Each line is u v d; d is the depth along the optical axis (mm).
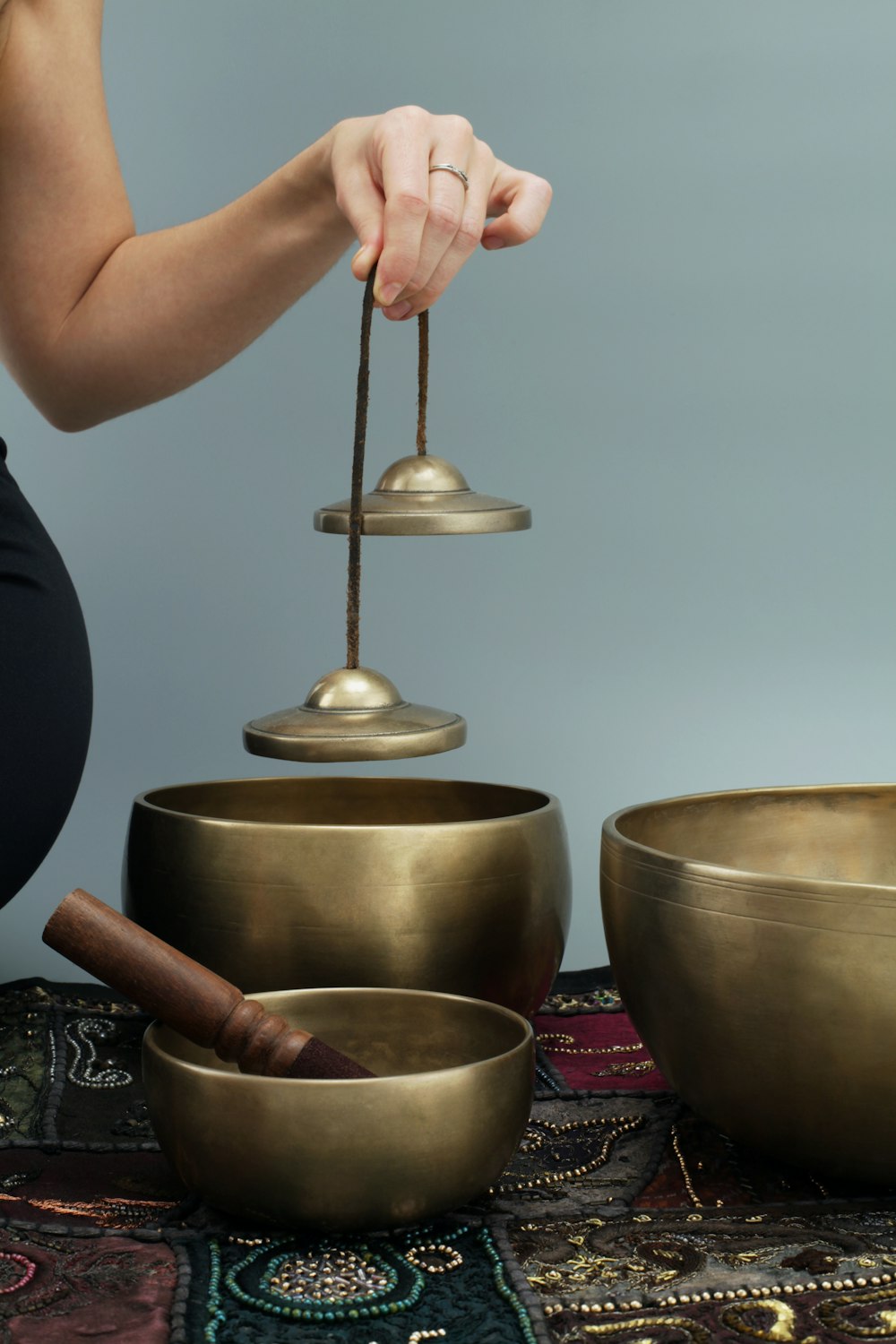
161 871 1207
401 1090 875
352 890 1154
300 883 1155
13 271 1333
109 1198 992
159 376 1352
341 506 1154
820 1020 920
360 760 1034
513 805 1408
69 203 1317
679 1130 1117
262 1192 881
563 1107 1169
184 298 1294
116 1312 812
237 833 1168
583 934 1763
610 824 1129
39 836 1124
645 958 1025
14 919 1770
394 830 1159
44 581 1176
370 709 1066
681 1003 995
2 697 1104
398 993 1063
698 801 1257
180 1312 807
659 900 1008
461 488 1171
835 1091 928
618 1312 821
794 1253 891
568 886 1298
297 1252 890
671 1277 857
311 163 1165
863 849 1302
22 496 1231
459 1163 895
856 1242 907
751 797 1283
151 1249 888
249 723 1107
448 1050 1052
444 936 1172
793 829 1297
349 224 1230
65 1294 831
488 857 1193
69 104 1307
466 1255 893
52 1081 1207
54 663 1146
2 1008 1367
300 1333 800
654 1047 1050
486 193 1037
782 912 930
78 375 1354
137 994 968
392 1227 902
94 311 1323
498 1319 814
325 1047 947
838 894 910
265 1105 873
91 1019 1362
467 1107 894
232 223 1262
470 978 1192
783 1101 952
